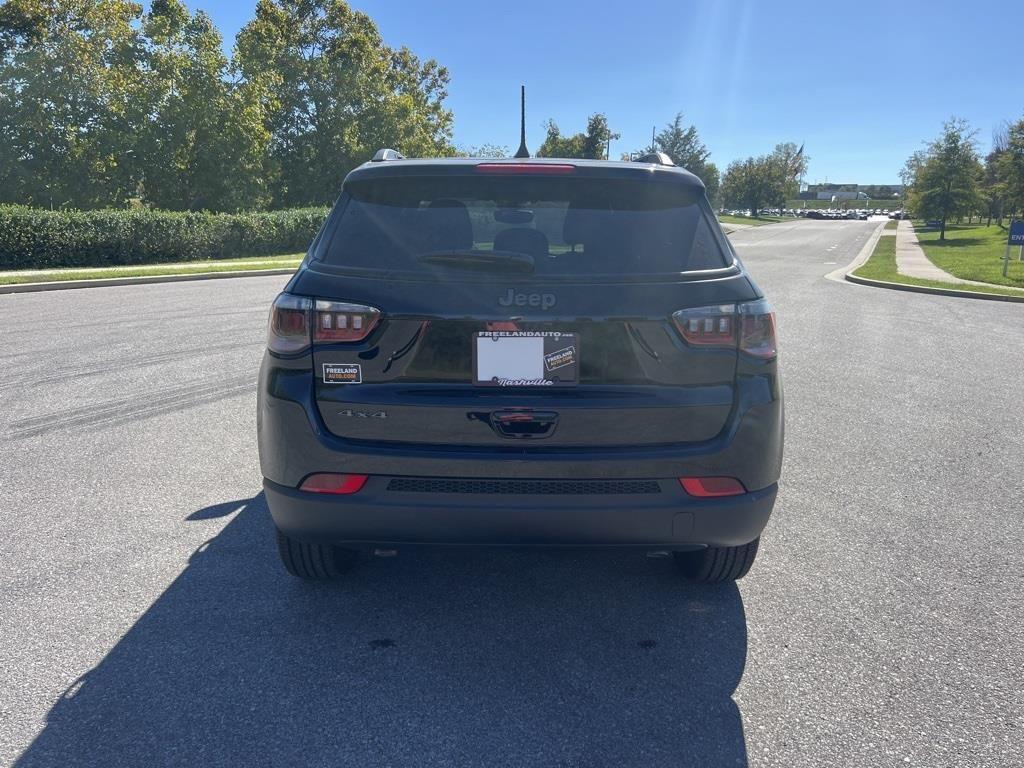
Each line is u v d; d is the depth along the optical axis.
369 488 2.74
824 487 4.85
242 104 32.97
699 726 2.55
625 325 2.71
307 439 2.74
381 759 2.37
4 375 7.64
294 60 39.00
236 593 3.42
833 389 7.53
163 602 3.33
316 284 2.77
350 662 2.90
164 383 7.32
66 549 3.84
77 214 20.86
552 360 2.71
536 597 3.43
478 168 2.94
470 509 2.71
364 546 2.89
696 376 2.76
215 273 19.39
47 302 13.50
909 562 3.80
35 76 27.31
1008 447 5.68
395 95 43.22
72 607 3.28
